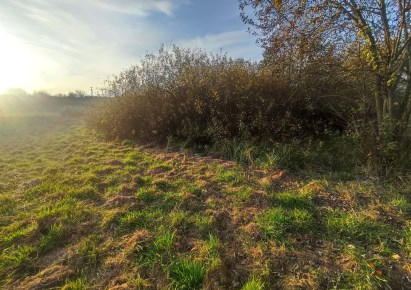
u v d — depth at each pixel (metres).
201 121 7.17
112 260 3.02
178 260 2.91
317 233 3.27
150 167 5.89
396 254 2.87
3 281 2.85
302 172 5.06
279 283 2.59
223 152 6.26
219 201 4.15
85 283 2.74
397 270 2.67
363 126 5.11
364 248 2.98
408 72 4.76
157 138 7.95
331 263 2.79
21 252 3.24
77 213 4.01
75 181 5.38
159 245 3.13
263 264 2.80
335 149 5.78
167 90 7.91
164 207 4.08
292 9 5.31
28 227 3.78
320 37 5.36
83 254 3.13
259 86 6.47
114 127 9.29
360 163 5.06
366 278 2.56
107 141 9.28
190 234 3.40
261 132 6.26
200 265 2.75
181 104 7.32
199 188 4.60
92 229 3.64
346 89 6.00
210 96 7.00
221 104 6.77
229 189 4.49
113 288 2.62
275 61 6.26
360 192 4.14
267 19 5.89
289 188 4.43
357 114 5.62
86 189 4.87
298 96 6.30
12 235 3.58
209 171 5.36
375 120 5.24
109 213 3.91
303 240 3.16
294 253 2.93
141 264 2.90
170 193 4.47
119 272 2.85
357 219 3.39
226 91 6.72
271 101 6.23
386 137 4.69
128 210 4.01
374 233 3.17
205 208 3.99
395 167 4.62
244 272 2.74
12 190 5.31
